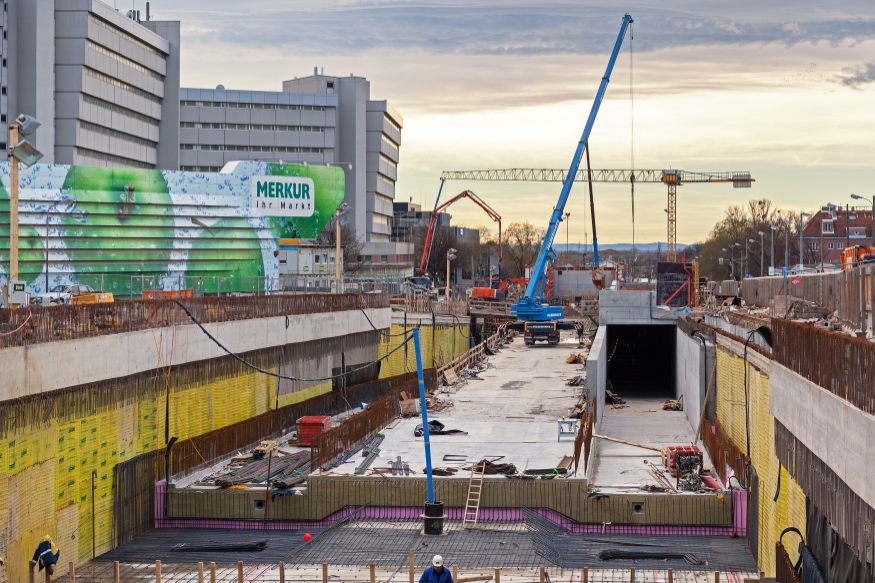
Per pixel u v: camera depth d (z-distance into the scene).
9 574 36.44
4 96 129.50
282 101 198.62
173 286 100.19
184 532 46.38
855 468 24.58
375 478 47.06
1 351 35.66
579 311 151.62
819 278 57.50
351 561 40.59
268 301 64.19
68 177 109.12
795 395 32.66
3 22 128.50
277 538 44.75
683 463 50.88
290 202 136.25
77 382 41.22
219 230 127.25
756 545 41.53
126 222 114.94
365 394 77.44
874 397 23.52
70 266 109.00
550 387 80.75
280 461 53.72
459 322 114.56
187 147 193.75
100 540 43.16
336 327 75.69
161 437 49.69
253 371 61.44
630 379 110.00
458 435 60.22
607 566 40.22
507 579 38.19
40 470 38.84
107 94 145.38
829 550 28.31
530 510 46.25
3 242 103.75
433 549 42.12
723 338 60.75
